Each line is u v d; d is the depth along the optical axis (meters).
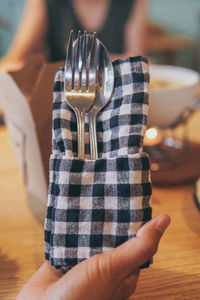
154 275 0.35
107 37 1.53
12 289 0.33
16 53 1.48
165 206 0.46
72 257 0.27
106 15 1.49
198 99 0.60
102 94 0.31
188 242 0.39
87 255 0.27
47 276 0.30
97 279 0.26
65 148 0.29
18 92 0.36
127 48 1.55
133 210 0.27
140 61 0.30
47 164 0.40
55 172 0.28
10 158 0.64
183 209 0.45
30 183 0.46
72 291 0.26
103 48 0.31
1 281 0.34
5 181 0.56
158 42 2.48
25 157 0.43
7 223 0.44
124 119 0.28
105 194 0.27
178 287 0.33
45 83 0.36
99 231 0.27
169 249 0.38
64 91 0.31
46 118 0.37
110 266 0.26
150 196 0.27
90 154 0.30
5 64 1.14
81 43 0.32
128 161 0.27
